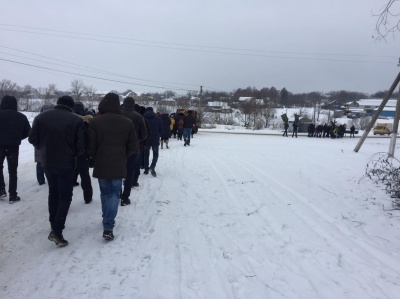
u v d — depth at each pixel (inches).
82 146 196.7
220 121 2573.8
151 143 370.9
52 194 197.9
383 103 603.8
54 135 190.7
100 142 200.7
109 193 203.9
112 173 199.5
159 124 371.6
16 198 270.8
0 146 261.3
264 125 2421.3
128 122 206.8
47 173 194.4
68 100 202.2
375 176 374.9
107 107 205.6
